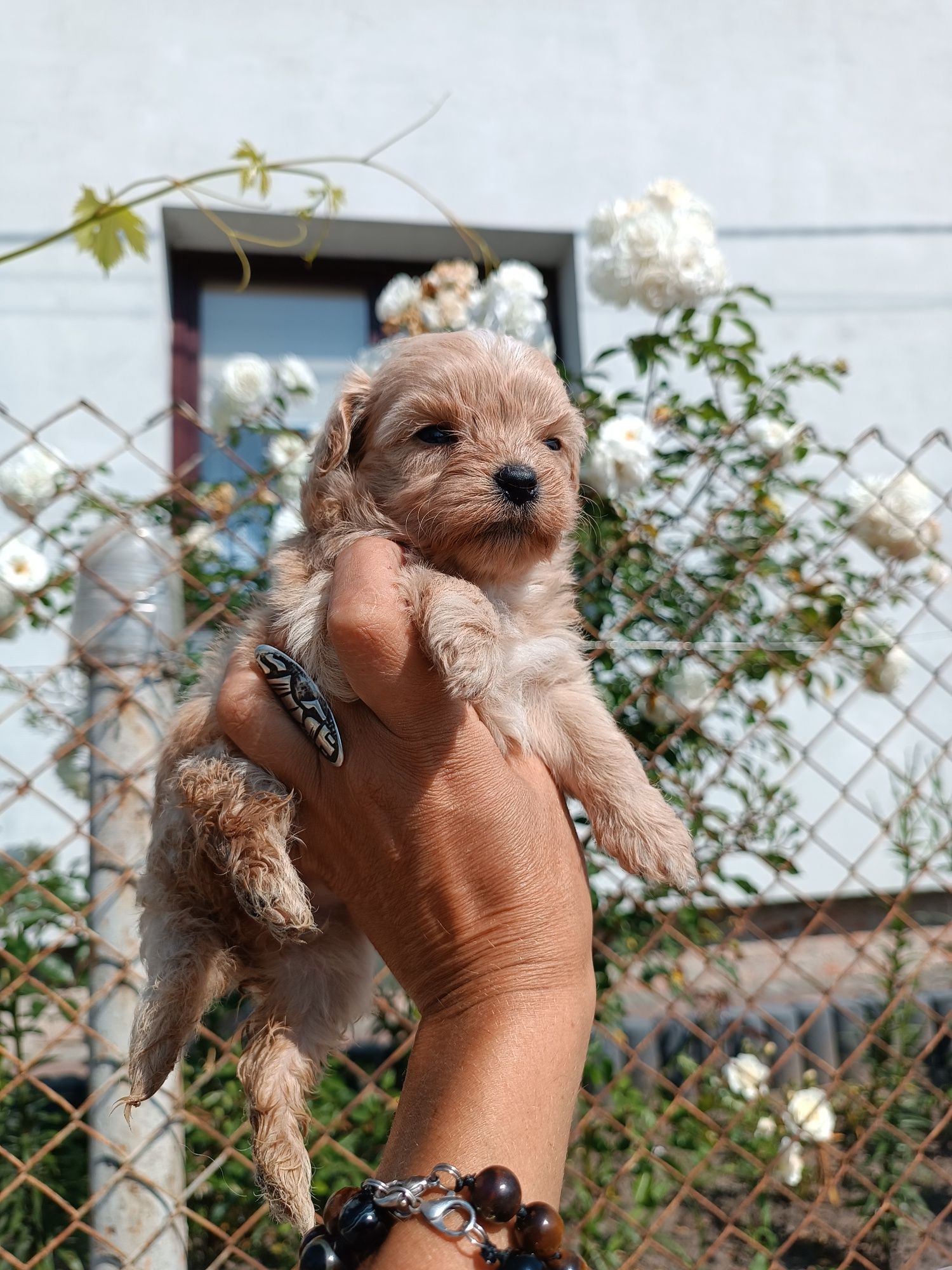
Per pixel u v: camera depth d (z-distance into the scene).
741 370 0.53
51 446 0.85
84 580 0.41
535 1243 0.22
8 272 0.86
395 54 0.95
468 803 0.29
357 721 0.30
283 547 0.36
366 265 1.00
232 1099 0.45
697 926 0.54
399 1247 0.22
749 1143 0.54
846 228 1.02
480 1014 0.27
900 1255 0.54
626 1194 0.53
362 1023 0.54
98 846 0.39
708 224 0.53
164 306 0.89
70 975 0.50
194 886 0.32
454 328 0.54
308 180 0.92
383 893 0.29
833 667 0.64
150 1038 0.31
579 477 0.43
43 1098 0.46
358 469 0.36
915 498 0.53
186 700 0.37
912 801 0.57
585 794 0.34
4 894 0.40
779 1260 0.52
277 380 0.66
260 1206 0.45
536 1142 0.25
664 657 0.49
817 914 0.52
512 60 0.97
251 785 0.31
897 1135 0.52
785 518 0.53
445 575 0.31
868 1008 0.67
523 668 0.34
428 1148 0.25
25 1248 0.43
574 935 0.29
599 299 0.56
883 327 1.02
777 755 0.63
